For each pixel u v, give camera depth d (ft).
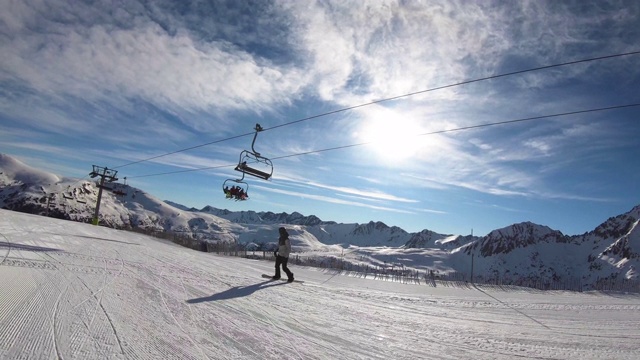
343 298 35.45
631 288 98.68
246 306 25.32
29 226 62.80
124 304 21.13
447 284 82.74
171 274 34.58
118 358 13.55
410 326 25.89
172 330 17.84
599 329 30.71
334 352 17.95
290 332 20.45
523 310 40.73
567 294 74.18
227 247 151.53
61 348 13.67
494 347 22.09
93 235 69.05
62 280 24.86
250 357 15.75
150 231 178.40
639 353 22.86
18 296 19.72
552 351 22.07
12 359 12.25
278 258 42.75
